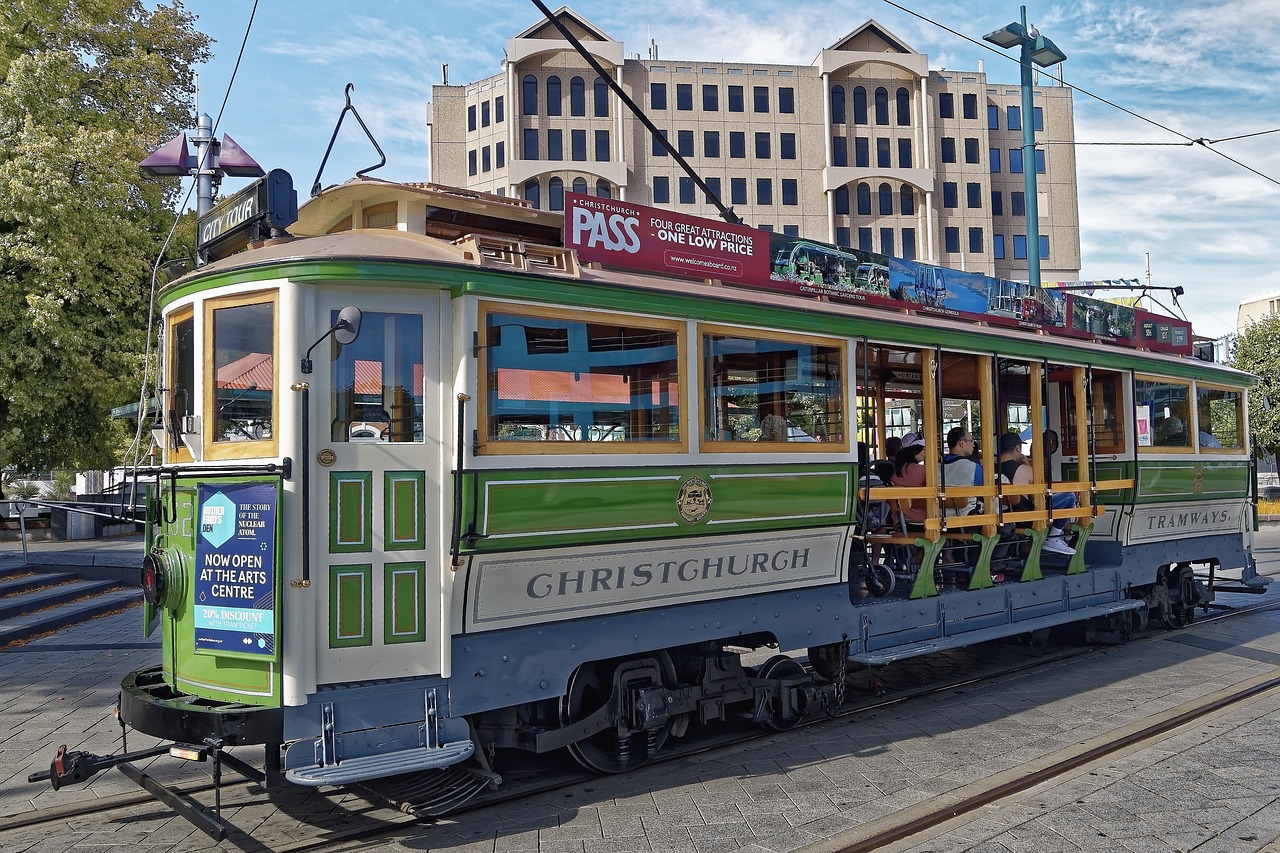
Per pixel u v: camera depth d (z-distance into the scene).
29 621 10.84
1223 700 7.41
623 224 5.85
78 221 17.02
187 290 5.22
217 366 5.07
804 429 6.56
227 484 4.80
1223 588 11.48
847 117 48.38
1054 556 9.45
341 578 4.79
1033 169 13.70
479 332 4.99
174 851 4.80
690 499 5.81
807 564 6.67
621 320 5.58
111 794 5.63
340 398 4.87
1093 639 10.05
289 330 4.78
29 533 18.73
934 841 4.76
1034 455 8.51
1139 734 6.52
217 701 4.85
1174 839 4.73
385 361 4.96
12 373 17.48
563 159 45.62
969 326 7.87
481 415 4.96
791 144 47.81
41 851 4.81
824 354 6.73
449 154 47.44
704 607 6.07
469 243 5.16
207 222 6.15
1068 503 9.15
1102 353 9.26
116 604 12.27
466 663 5.05
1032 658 9.57
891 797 5.36
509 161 44.84
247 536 4.71
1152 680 8.27
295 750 4.59
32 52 17.83
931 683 8.49
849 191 48.06
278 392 4.77
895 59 48.00
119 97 19.75
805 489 6.50
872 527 7.59
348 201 6.03
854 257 7.29
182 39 21.78
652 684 5.95
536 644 5.31
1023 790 5.52
